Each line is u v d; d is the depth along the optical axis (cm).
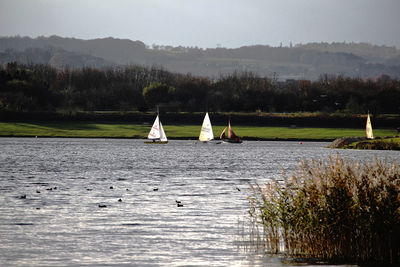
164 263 7288
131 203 12800
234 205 12456
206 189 16075
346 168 7175
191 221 10338
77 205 12406
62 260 7450
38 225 9869
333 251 6975
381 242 6694
